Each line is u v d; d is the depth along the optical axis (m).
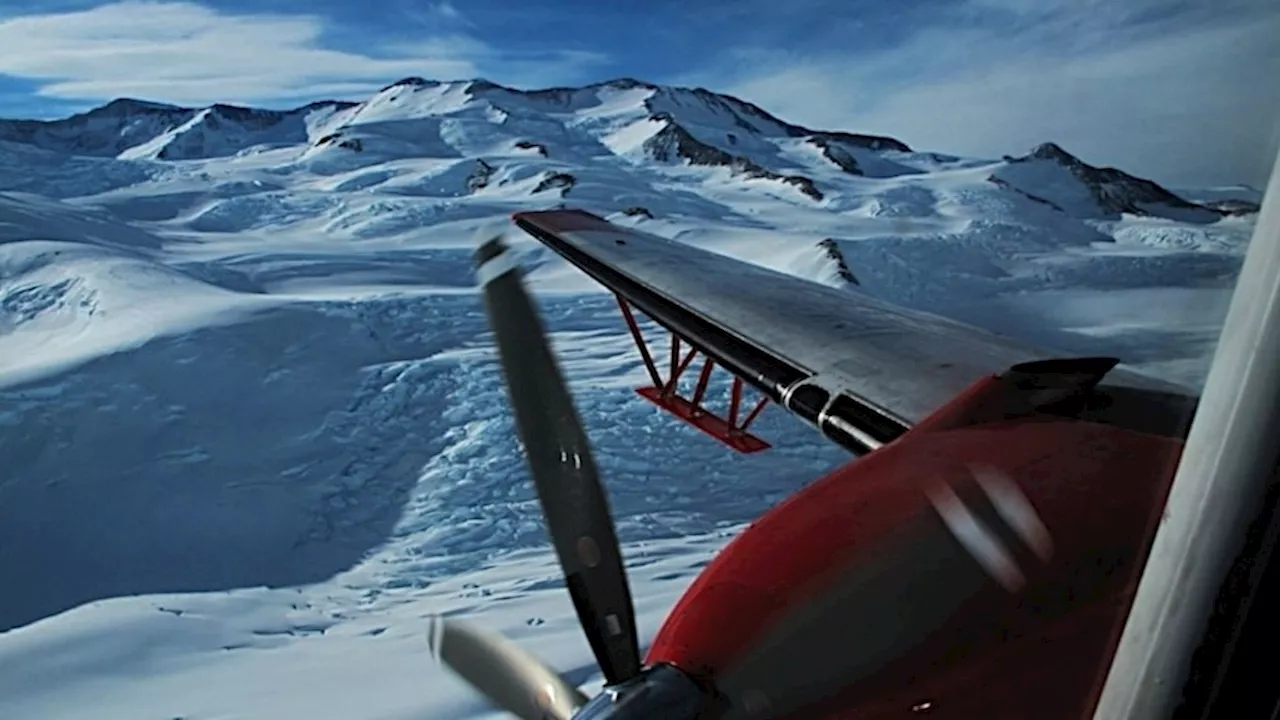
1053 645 2.76
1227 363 1.19
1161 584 1.30
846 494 3.49
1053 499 3.30
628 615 3.18
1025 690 2.66
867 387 7.01
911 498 3.36
